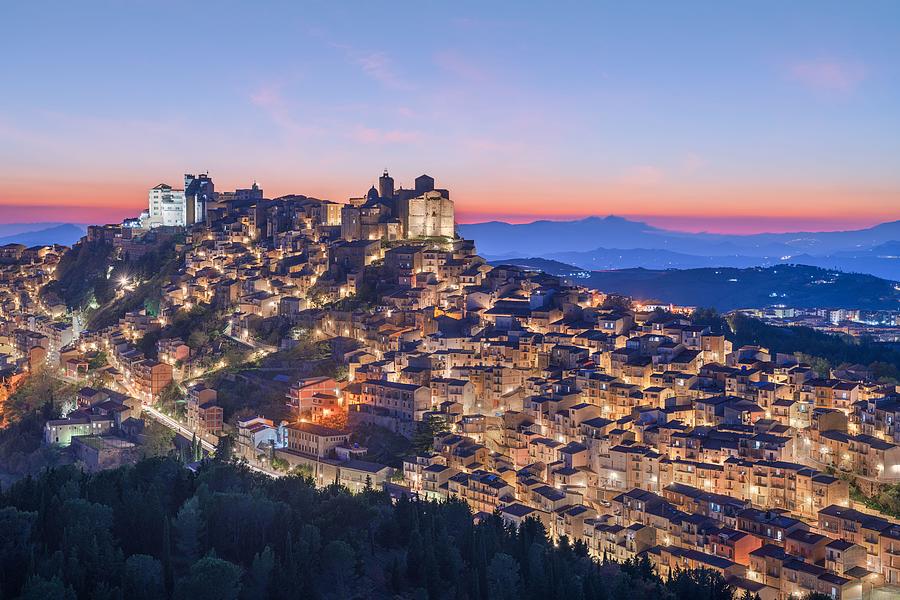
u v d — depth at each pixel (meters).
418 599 191.75
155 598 168.75
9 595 163.00
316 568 193.25
